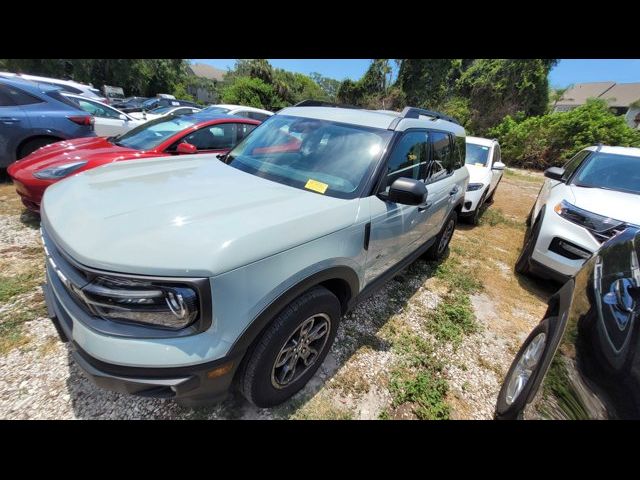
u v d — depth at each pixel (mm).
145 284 1230
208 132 4367
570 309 1781
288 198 1847
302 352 1890
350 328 2654
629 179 3727
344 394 2053
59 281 1555
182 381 1294
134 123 7352
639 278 1432
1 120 4516
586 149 4652
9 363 1973
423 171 2863
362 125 2457
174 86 40344
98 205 1595
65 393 1831
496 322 3082
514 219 6660
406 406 2031
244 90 25031
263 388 1695
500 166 6480
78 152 3727
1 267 2877
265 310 1463
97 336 1270
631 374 1155
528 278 4043
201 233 1367
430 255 3955
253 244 1381
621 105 38062
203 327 1276
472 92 24984
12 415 1694
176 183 1970
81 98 6836
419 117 2857
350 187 2074
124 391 1319
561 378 1436
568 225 3299
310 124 2600
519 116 19641
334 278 1883
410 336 2668
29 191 3342
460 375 2355
